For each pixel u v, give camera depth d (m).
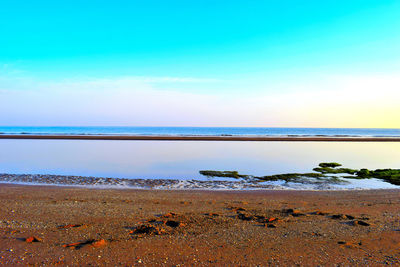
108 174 22.19
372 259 6.90
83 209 11.19
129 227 8.98
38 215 10.09
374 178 21.64
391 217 10.76
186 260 6.70
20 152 36.09
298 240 8.10
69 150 38.84
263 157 33.88
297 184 19.38
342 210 12.01
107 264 6.38
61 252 6.88
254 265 6.54
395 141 63.38
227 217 10.41
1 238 7.59
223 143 53.97
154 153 36.25
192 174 22.56
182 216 10.32
